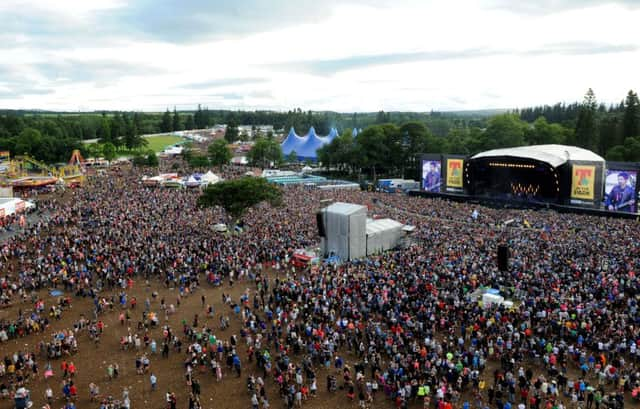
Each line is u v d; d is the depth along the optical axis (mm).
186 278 50281
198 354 35188
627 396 29781
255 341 37031
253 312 43406
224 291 48875
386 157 146625
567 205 92750
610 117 153625
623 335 33969
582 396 29172
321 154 163500
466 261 51000
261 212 84938
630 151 119500
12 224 74812
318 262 56000
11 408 29594
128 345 37812
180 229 69438
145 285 50281
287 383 30656
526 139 157000
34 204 86875
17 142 171375
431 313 38469
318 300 42031
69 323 41938
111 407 28750
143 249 58031
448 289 43625
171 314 43531
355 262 55344
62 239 62250
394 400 30234
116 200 92500
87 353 36844
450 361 31766
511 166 100062
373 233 62906
